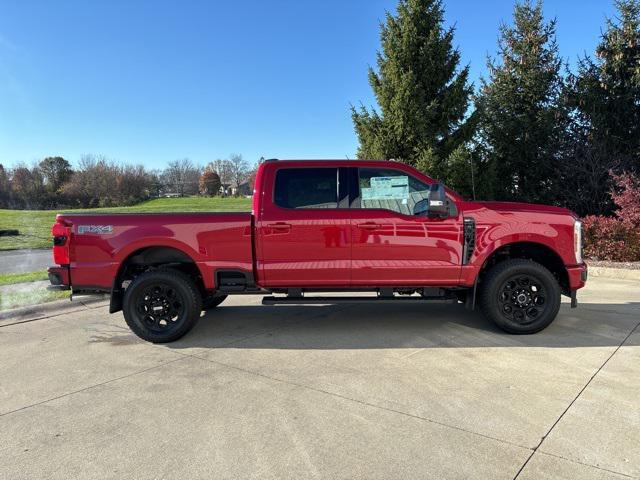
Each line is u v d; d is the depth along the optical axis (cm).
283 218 534
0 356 505
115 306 544
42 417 360
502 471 274
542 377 412
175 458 298
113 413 364
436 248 529
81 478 280
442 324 591
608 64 1170
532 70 1238
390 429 327
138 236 534
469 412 349
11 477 282
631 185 1012
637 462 280
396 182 541
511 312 536
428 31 1180
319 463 288
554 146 1220
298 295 556
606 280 866
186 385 416
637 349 482
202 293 588
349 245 530
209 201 4825
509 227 527
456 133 1220
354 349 502
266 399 382
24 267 1154
